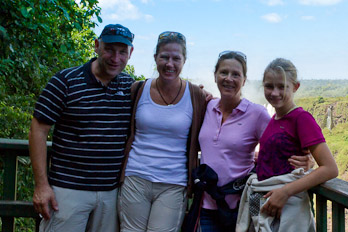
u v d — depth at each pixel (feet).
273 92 6.28
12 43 13.02
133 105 7.32
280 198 5.85
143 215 7.11
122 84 7.29
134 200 7.03
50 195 6.72
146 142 7.13
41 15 13.48
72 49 17.26
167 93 7.27
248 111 7.13
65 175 6.80
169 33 7.25
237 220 6.74
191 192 7.29
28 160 13.32
